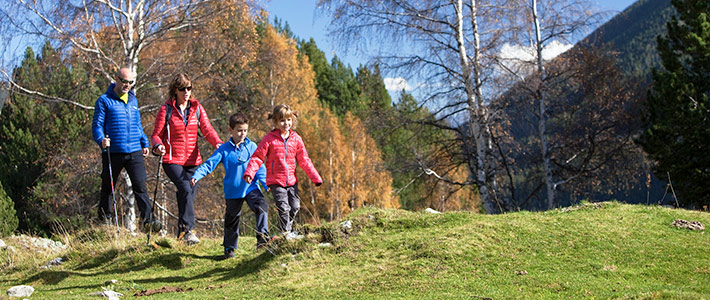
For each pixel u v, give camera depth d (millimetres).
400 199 29422
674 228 5887
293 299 4688
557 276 4750
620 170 17688
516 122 16578
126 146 6828
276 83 25391
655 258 5113
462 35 15539
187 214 6973
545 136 17031
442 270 5059
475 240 5590
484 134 15867
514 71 15383
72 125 19281
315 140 27984
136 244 7188
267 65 18656
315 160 27797
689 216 6262
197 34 15180
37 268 7020
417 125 16500
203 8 15203
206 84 15719
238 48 15688
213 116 17297
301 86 27516
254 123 17438
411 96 16078
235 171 6594
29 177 19906
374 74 16000
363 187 26328
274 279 5379
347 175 26359
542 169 18344
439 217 6488
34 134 20656
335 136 27547
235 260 6453
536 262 5125
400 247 5703
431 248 5484
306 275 5352
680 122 15578
